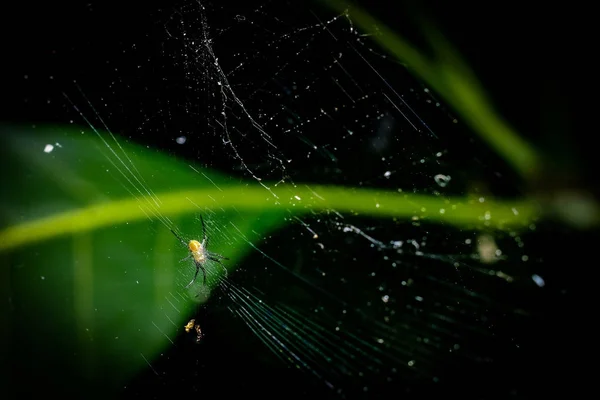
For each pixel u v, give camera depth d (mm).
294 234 324
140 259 312
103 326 306
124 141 324
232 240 320
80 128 324
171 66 342
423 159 319
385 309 320
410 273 322
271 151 327
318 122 331
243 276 322
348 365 312
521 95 297
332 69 334
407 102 325
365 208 320
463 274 316
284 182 323
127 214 313
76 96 333
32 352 303
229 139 328
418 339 315
